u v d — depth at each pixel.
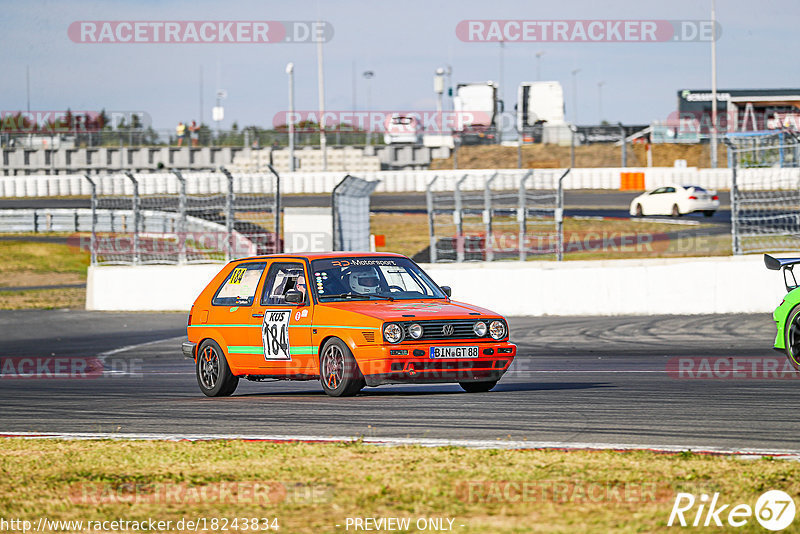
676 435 22.39
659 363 41.59
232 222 78.44
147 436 23.89
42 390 37.22
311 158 165.12
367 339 28.89
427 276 33.03
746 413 25.66
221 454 20.72
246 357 32.41
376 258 32.84
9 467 20.12
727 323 55.91
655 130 166.12
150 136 169.62
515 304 65.31
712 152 143.75
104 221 119.44
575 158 172.50
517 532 14.29
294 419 26.02
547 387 32.94
